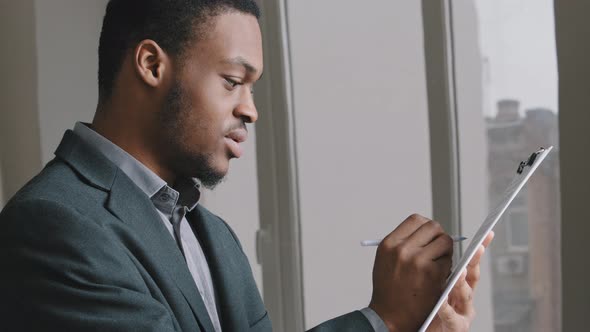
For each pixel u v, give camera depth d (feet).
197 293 4.07
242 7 4.22
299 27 8.66
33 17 9.92
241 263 4.73
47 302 3.75
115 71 4.23
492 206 7.09
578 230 5.62
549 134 6.75
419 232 4.04
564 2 5.63
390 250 3.99
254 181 9.68
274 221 9.14
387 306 3.91
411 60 7.73
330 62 8.41
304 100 8.71
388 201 8.04
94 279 3.74
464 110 7.11
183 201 4.35
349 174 8.35
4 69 10.16
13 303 3.80
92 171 4.09
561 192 5.73
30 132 10.07
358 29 8.14
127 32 4.19
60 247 3.77
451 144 7.12
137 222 4.02
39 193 3.91
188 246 4.38
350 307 8.58
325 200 8.60
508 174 7.00
